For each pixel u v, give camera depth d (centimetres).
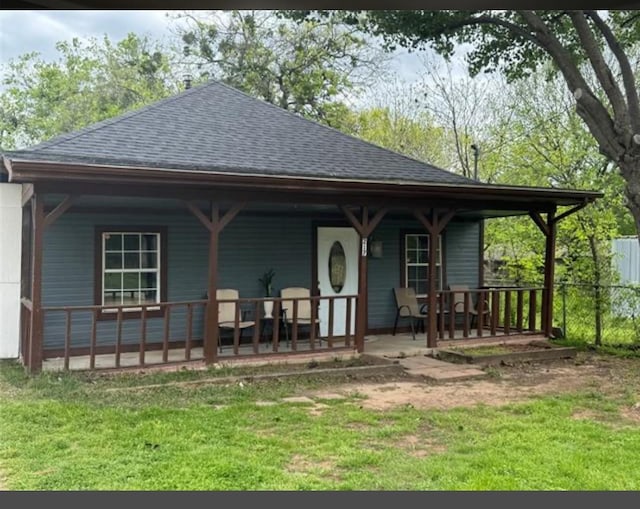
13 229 877
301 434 529
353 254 1112
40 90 2566
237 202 802
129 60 2575
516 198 991
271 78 2298
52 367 768
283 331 1030
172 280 945
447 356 928
